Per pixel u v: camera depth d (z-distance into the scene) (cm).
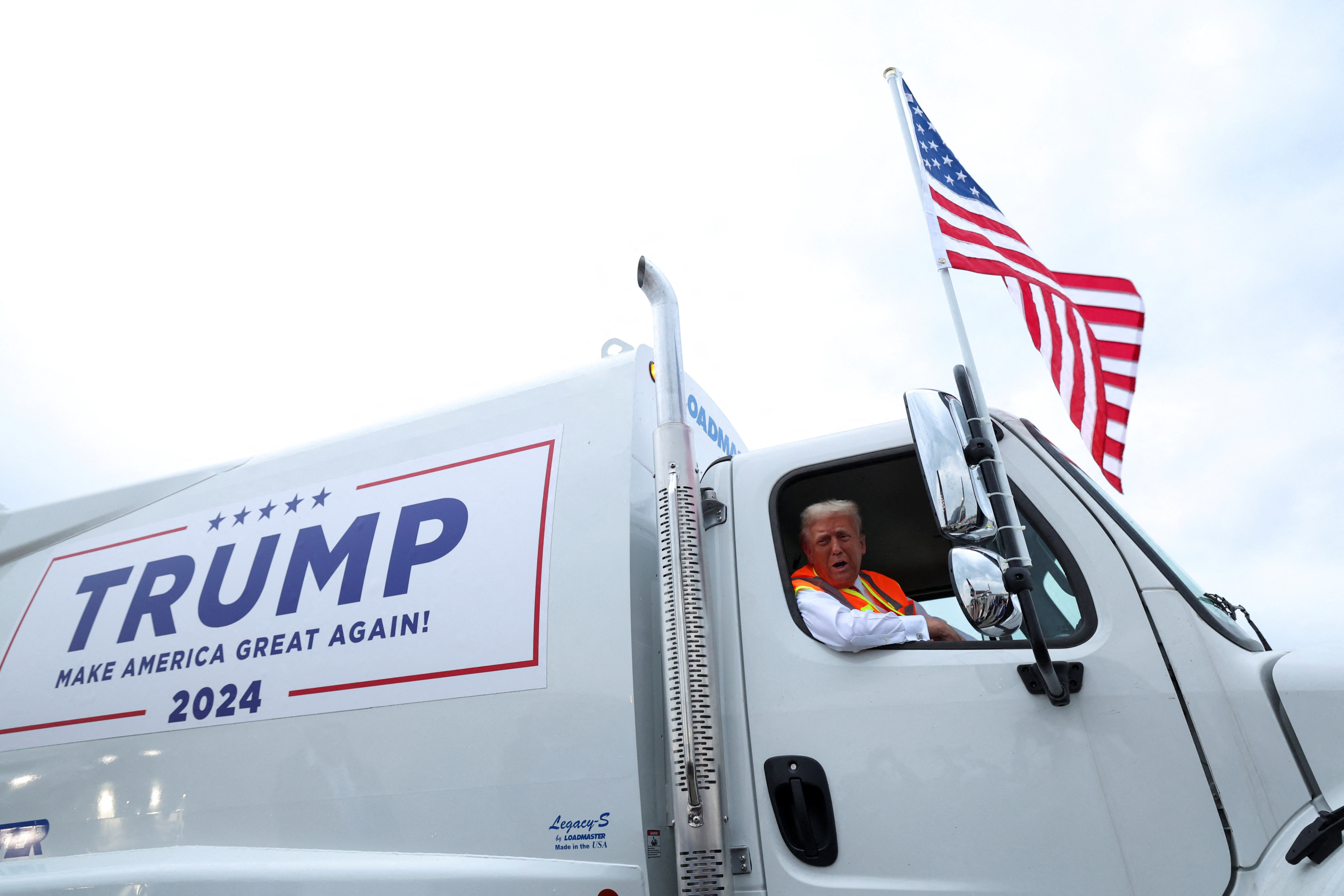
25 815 300
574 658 251
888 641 236
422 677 266
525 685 253
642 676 250
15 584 367
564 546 269
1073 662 215
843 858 218
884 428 274
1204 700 204
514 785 242
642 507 279
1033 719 214
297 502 325
